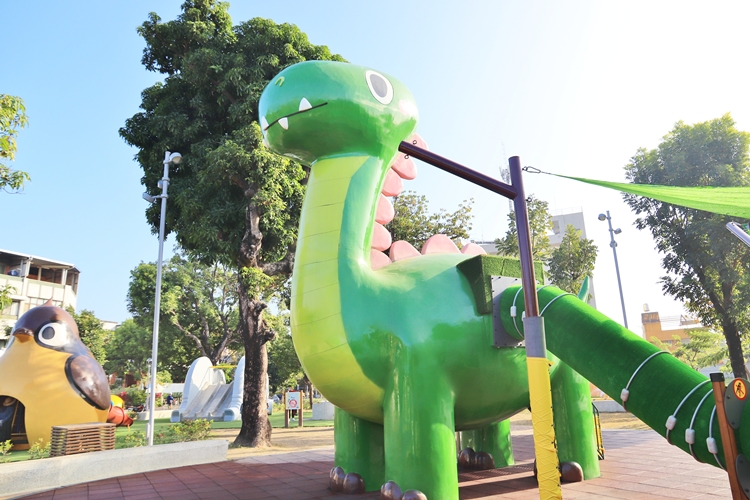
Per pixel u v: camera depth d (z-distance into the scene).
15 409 12.89
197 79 13.69
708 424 3.70
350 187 5.82
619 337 4.56
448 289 5.82
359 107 5.81
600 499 5.75
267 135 6.03
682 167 20.50
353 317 5.37
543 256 22.75
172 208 14.27
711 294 20.53
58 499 7.09
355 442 6.59
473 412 5.96
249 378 13.63
